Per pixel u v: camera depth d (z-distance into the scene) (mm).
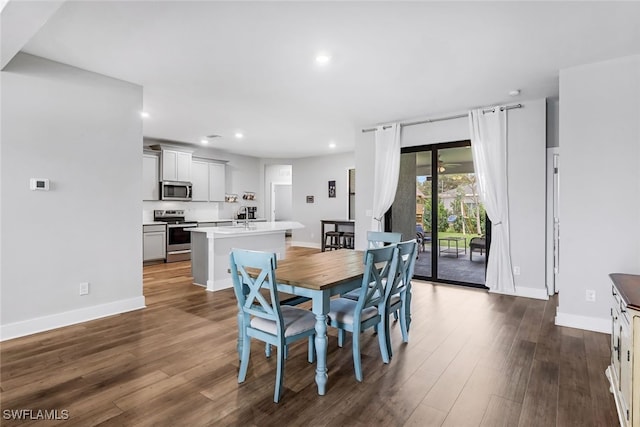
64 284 3203
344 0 2188
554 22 2459
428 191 5254
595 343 2867
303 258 3137
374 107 4574
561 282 3316
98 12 2320
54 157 3129
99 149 3430
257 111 4793
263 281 2090
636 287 1981
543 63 3172
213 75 3465
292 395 2066
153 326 3230
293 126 5691
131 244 3693
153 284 4992
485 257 4781
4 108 2852
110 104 3506
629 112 3029
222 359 2551
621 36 2668
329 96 4117
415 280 5273
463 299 4219
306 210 9359
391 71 3361
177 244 6953
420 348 2768
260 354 2648
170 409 1911
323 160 8992
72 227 3246
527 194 4297
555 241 4535
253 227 5445
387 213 5535
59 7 2113
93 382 2195
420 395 2072
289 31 2586
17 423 1776
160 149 6891
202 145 7523
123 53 2969
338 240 8188
